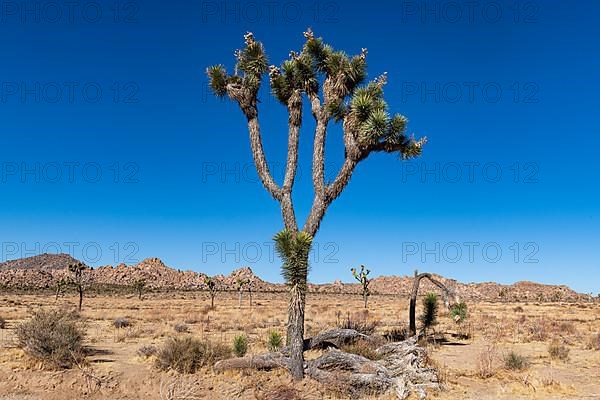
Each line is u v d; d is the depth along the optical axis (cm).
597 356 1820
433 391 1152
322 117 1418
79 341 1440
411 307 2038
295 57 1480
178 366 1244
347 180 1396
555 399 1135
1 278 12319
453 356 1800
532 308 6297
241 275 17012
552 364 1641
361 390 1116
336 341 1491
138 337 2217
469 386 1239
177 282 16262
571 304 7881
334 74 1448
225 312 4516
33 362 1259
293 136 1430
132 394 1103
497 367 1470
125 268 16825
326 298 9456
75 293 9750
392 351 1414
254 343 1955
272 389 1095
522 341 2325
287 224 1381
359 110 1370
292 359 1186
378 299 9500
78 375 1183
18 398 1059
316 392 1111
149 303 6706
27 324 1387
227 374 1211
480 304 7725
